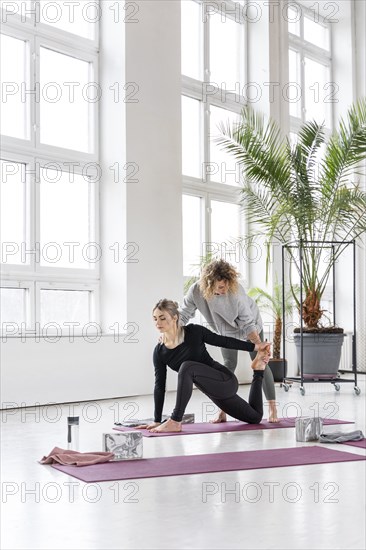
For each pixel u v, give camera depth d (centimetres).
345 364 1064
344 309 1070
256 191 907
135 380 715
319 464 366
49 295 689
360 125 777
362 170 1049
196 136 873
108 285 724
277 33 950
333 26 1101
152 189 741
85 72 736
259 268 920
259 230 920
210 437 450
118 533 244
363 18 1086
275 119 937
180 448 410
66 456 369
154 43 752
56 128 706
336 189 790
